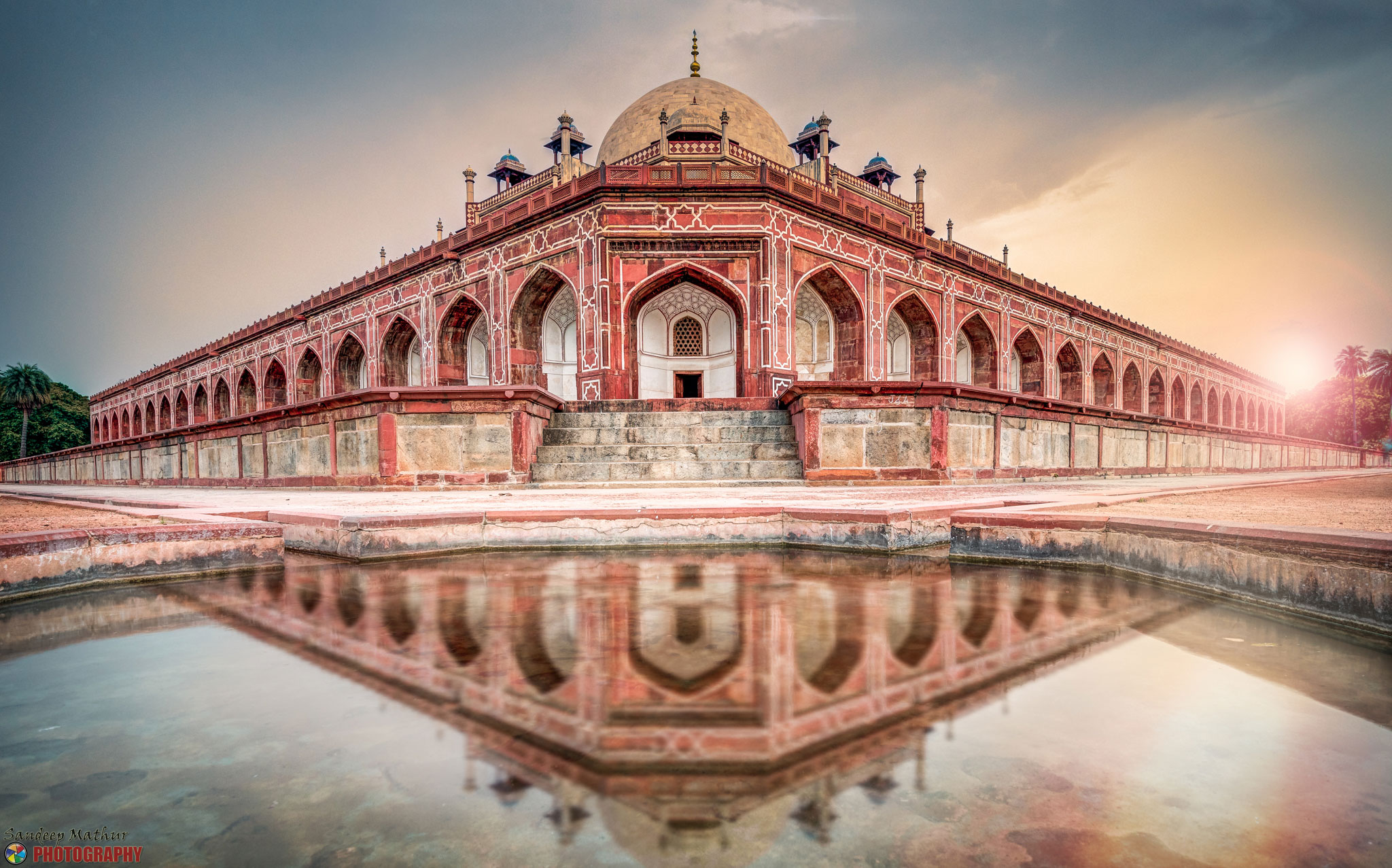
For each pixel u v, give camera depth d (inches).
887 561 108.9
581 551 120.5
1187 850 26.1
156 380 1239.5
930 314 673.0
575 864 24.6
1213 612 71.2
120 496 260.4
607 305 521.3
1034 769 32.9
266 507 150.8
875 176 951.6
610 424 312.3
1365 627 63.0
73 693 44.7
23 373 1656.0
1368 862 25.3
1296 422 1984.5
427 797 30.2
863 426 265.7
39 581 84.0
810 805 29.2
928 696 42.8
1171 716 40.6
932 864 24.8
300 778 31.9
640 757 33.8
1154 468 483.5
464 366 687.1
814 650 53.1
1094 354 901.2
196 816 28.6
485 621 63.9
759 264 526.6
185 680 47.1
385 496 211.3
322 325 823.7
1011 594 79.2
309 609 71.3
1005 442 311.3
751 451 283.6
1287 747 36.4
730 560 108.1
